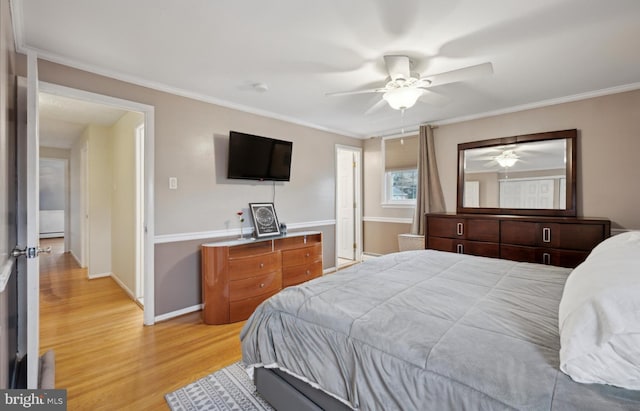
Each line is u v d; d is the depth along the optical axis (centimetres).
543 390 87
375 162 521
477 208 391
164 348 241
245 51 228
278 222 391
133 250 358
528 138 354
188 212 312
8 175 155
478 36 206
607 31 200
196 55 234
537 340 110
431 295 159
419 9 178
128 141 379
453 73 213
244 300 302
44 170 849
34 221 155
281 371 161
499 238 337
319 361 136
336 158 485
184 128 308
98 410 169
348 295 161
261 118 379
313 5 174
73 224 609
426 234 394
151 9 178
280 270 341
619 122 302
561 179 333
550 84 294
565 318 102
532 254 316
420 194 437
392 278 192
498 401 89
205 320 291
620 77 276
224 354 232
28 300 152
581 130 323
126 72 263
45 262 554
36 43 214
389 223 505
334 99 336
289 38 210
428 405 101
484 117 391
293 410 150
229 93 316
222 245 295
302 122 427
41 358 218
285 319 155
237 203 356
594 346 89
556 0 169
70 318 301
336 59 240
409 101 246
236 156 338
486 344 108
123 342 251
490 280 185
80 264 534
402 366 109
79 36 206
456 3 172
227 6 175
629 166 298
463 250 362
